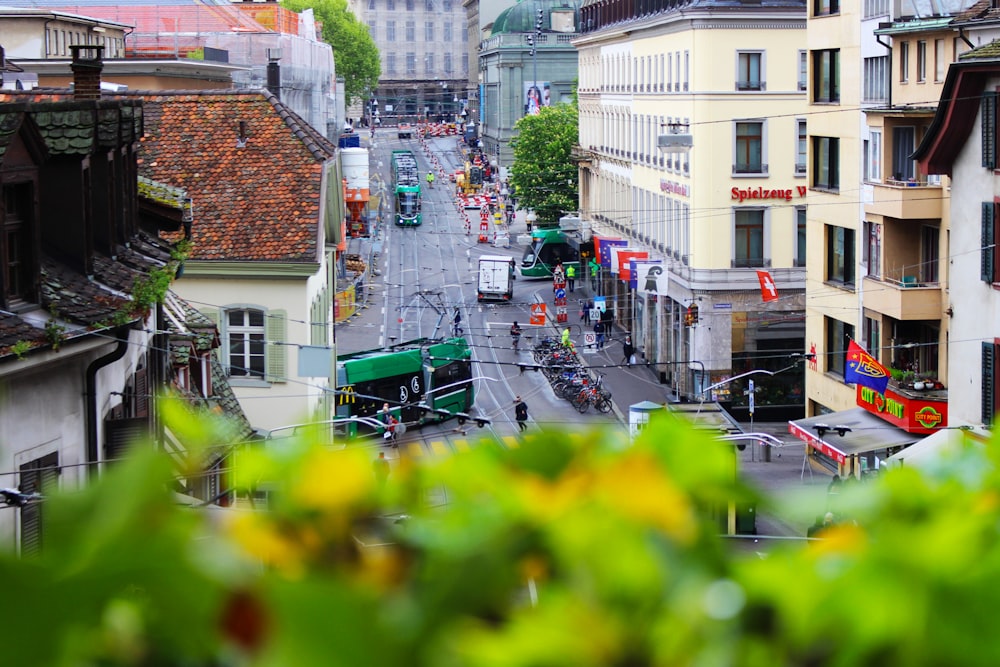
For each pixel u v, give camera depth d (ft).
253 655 5.01
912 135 156.97
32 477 66.03
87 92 89.71
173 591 5.07
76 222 73.36
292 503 6.13
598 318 296.51
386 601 5.31
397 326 319.06
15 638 4.95
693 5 244.83
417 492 6.37
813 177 188.85
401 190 513.04
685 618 5.61
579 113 398.83
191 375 108.78
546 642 5.34
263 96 148.36
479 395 238.07
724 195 245.04
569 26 638.94
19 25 201.67
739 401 238.27
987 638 5.46
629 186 319.27
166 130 144.87
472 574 5.61
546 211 414.21
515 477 6.39
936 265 156.76
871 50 168.35
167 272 80.89
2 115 63.72
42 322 66.13
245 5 350.64
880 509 7.62
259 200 138.92
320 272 151.64
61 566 5.02
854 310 173.17
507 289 352.90
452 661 5.08
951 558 5.64
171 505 5.37
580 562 5.81
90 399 71.72
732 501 6.60
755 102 244.83
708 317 245.04
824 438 152.35
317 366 126.41
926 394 150.00
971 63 124.06
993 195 125.29
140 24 281.74
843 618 5.57
